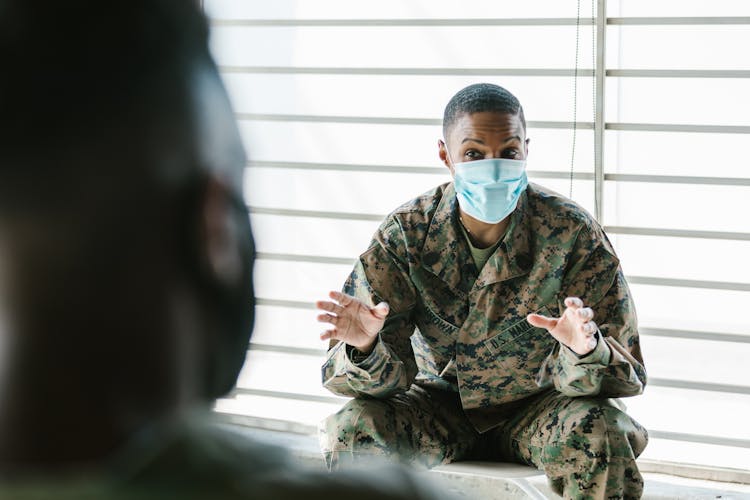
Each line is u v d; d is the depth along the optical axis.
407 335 4.30
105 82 0.55
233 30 6.02
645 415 6.50
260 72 5.92
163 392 0.55
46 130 0.53
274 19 5.90
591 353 3.78
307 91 6.75
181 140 0.57
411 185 7.19
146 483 0.51
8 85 0.54
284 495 0.53
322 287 7.09
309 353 5.96
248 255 0.62
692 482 4.88
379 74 5.68
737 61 7.07
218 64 0.62
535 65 7.29
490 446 4.46
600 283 4.14
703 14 7.02
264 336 6.06
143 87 0.56
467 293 4.22
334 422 4.18
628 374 3.92
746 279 7.20
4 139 0.53
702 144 7.14
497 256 4.14
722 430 6.23
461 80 7.28
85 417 0.53
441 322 4.28
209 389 0.60
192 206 0.57
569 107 7.27
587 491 3.87
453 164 4.14
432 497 0.59
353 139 7.18
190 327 0.57
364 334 3.98
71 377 0.53
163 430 0.54
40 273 0.53
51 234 0.53
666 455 5.43
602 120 5.17
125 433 0.54
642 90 7.19
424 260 4.23
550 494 4.07
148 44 0.57
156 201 0.56
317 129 7.02
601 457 3.86
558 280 4.14
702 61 7.12
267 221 6.07
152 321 0.55
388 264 4.26
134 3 0.57
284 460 0.57
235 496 0.52
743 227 7.15
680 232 5.18
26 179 0.53
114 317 0.54
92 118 0.54
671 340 7.51
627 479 3.89
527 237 4.17
